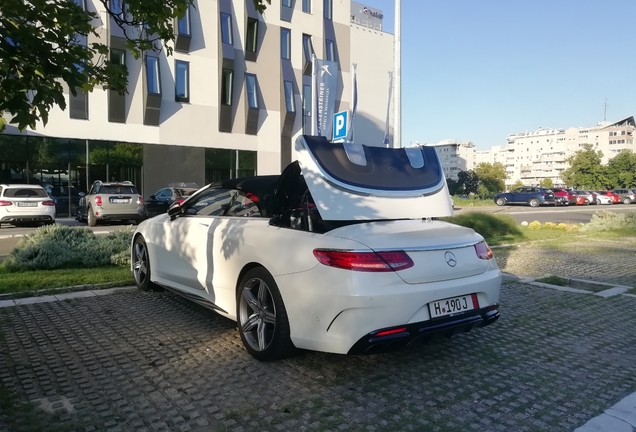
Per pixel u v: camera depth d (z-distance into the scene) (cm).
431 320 358
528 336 481
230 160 2747
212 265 475
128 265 798
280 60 2944
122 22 509
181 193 1953
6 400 329
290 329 375
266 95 2888
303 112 2834
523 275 792
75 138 2205
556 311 573
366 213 391
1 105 335
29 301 578
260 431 294
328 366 397
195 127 2589
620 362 415
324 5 3212
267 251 396
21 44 322
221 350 430
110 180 2323
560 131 16725
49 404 325
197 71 2588
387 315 339
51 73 333
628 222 1532
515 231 1475
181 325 498
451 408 328
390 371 389
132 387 353
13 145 2058
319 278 353
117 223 1889
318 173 395
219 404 329
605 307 591
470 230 428
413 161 457
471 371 391
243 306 424
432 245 372
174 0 483
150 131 2427
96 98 2250
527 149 17900
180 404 328
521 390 357
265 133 2886
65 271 729
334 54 3278
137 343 445
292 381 367
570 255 1018
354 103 1628
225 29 2675
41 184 2133
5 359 403
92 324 498
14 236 1361
